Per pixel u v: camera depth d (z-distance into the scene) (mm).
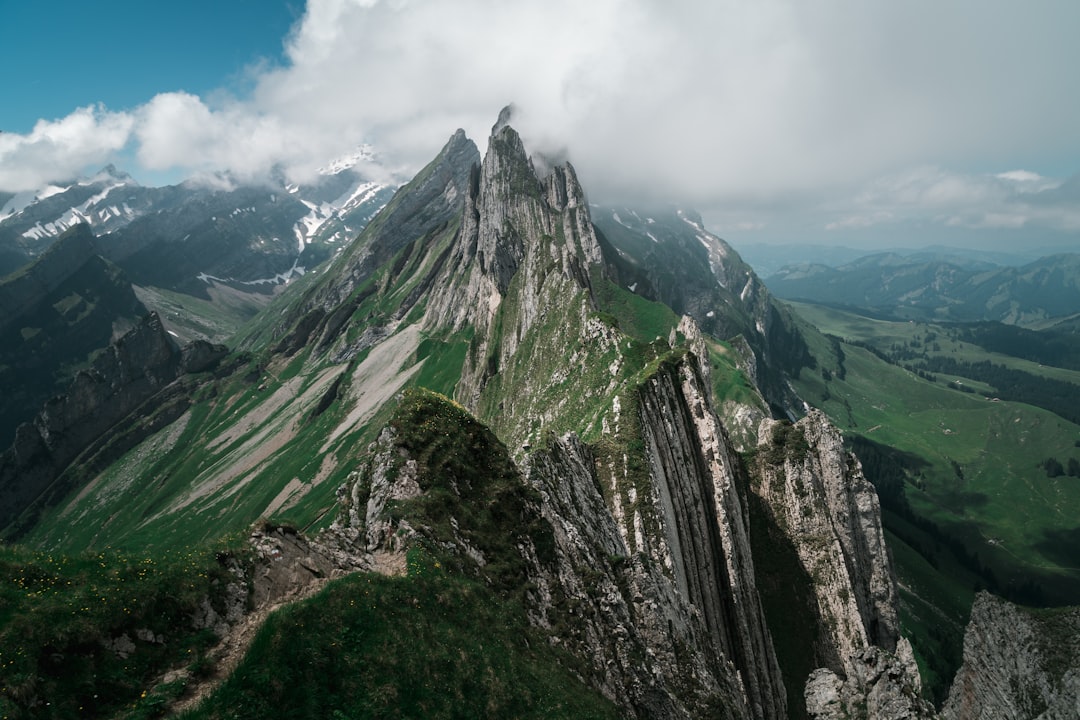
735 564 99500
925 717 69062
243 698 24500
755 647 94062
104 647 25156
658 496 85125
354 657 29391
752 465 124688
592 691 41469
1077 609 64688
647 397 103250
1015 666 66000
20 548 27938
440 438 52375
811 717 90438
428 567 38875
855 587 113875
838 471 121188
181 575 29531
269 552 34094
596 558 59250
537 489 59094
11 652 22656
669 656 55312
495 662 35438
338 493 53344
